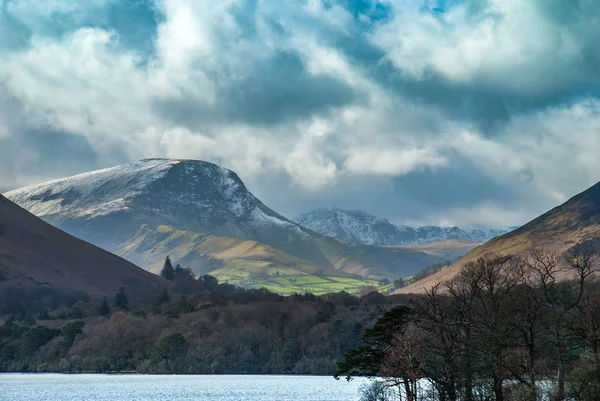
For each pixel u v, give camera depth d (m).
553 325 93.06
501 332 93.06
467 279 116.56
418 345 102.06
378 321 106.38
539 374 93.00
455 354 99.94
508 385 100.06
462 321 102.00
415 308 112.56
